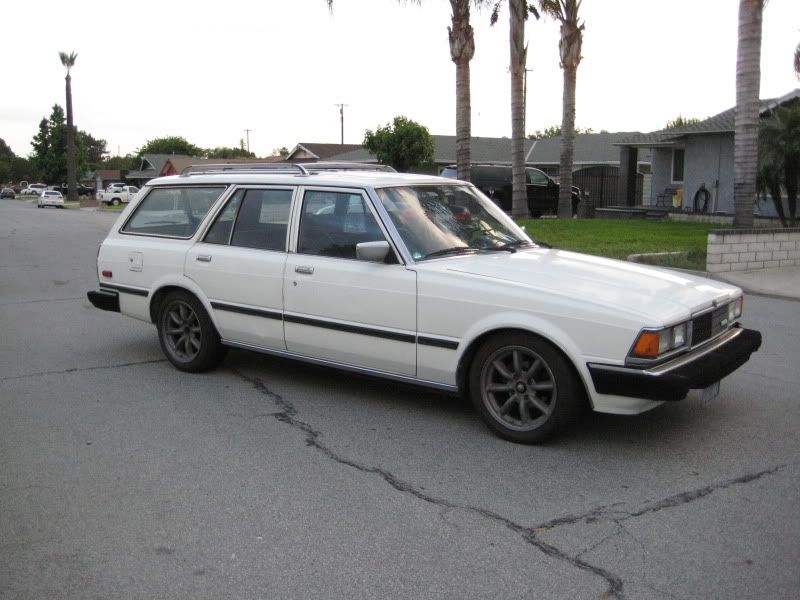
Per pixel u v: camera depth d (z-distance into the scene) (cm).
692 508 417
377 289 544
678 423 552
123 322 923
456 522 402
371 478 458
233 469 473
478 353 514
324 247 581
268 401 605
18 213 4334
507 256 567
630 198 2791
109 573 354
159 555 370
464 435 528
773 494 435
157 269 680
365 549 374
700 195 2448
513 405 514
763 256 1352
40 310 1009
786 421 557
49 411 584
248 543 381
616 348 458
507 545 378
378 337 549
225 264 632
